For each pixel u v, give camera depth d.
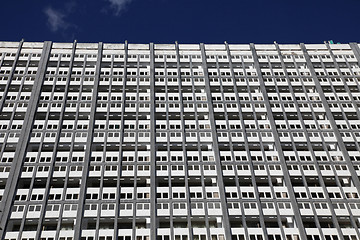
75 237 47.72
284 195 54.72
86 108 64.44
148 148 60.09
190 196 53.94
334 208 53.50
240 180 57.78
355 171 58.09
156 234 49.53
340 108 67.88
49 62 71.94
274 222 53.78
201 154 59.09
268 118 65.31
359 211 53.22
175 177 56.00
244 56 76.50
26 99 65.06
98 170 55.78
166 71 72.62
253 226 53.25
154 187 53.94
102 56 74.06
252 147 62.12
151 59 74.06
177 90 69.88
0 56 71.75
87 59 73.06
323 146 62.09
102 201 52.06
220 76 72.25
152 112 64.69
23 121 61.44
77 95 66.44
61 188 53.22
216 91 70.00
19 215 49.94
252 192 54.66
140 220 51.31
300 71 74.31
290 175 57.50
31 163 55.72
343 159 60.16
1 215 49.41
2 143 58.19
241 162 58.25
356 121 65.62
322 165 59.06
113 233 49.00
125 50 75.56
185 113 65.50
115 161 57.09
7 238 47.59
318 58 76.88
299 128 64.06
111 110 64.75
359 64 76.06
